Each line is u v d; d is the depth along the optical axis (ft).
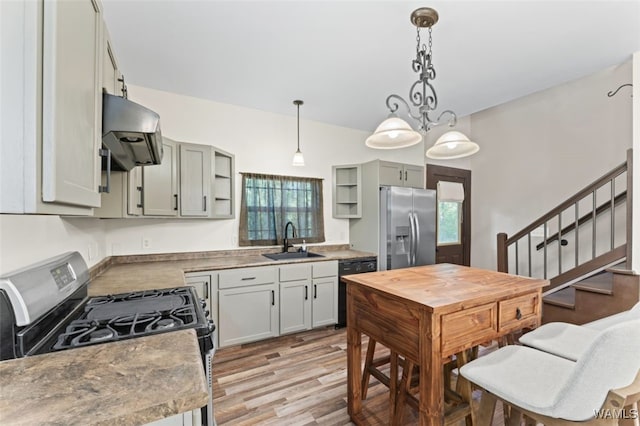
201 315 4.52
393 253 11.51
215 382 7.43
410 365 5.41
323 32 6.47
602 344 2.97
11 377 2.45
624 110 10.41
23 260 3.92
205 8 5.68
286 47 7.06
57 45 2.52
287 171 12.06
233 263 9.36
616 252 8.32
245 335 9.21
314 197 12.57
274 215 11.67
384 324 5.22
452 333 4.48
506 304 5.15
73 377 2.45
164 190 8.54
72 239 5.79
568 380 3.17
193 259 10.11
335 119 12.45
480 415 4.25
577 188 11.68
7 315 2.99
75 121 3.01
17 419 1.92
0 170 2.33
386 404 6.62
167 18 5.97
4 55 2.33
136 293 5.60
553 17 5.86
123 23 6.12
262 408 6.44
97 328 3.84
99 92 3.95
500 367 4.22
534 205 13.15
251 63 7.82
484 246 15.33
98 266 7.48
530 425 4.73
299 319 10.15
